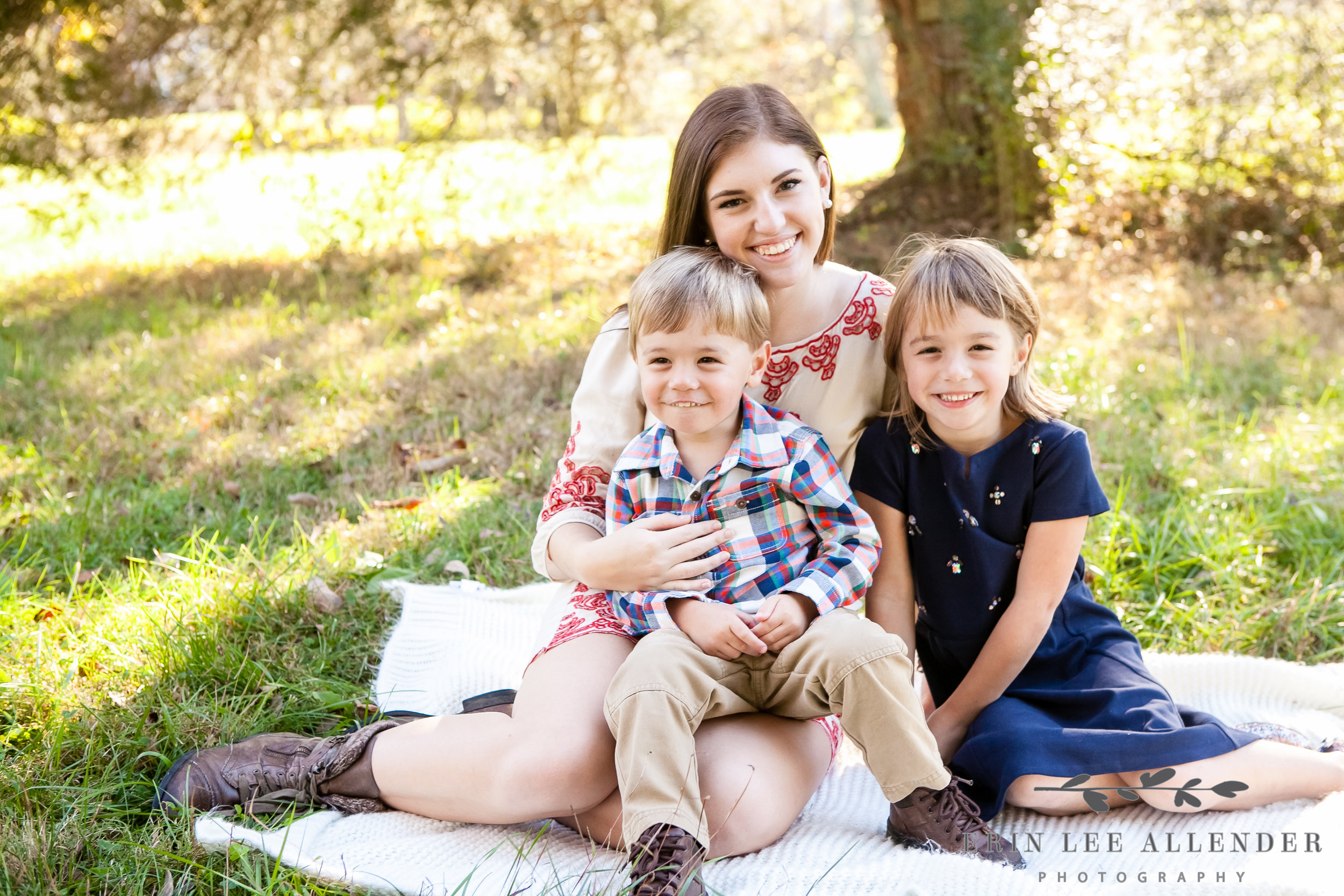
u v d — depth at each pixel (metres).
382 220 7.69
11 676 2.73
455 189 7.73
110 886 2.07
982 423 2.42
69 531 3.69
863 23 20.59
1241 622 3.10
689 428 2.33
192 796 2.31
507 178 9.26
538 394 5.06
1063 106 7.33
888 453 2.49
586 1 8.27
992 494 2.43
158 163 8.19
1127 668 2.37
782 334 2.52
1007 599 2.47
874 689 2.10
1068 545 2.37
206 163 8.95
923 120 8.85
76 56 7.78
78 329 6.53
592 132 8.75
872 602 2.51
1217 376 4.98
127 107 7.77
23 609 3.08
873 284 2.58
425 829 2.26
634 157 11.73
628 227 8.72
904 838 2.19
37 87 7.57
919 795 2.14
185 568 3.50
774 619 2.19
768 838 2.18
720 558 2.27
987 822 2.21
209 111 8.18
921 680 2.92
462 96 7.97
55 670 2.79
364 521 3.82
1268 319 5.85
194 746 2.55
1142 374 5.02
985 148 8.30
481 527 3.77
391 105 8.23
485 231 8.80
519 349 5.68
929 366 2.35
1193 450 4.19
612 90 8.73
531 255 7.75
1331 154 7.18
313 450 4.52
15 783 2.32
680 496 2.38
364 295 7.13
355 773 2.32
